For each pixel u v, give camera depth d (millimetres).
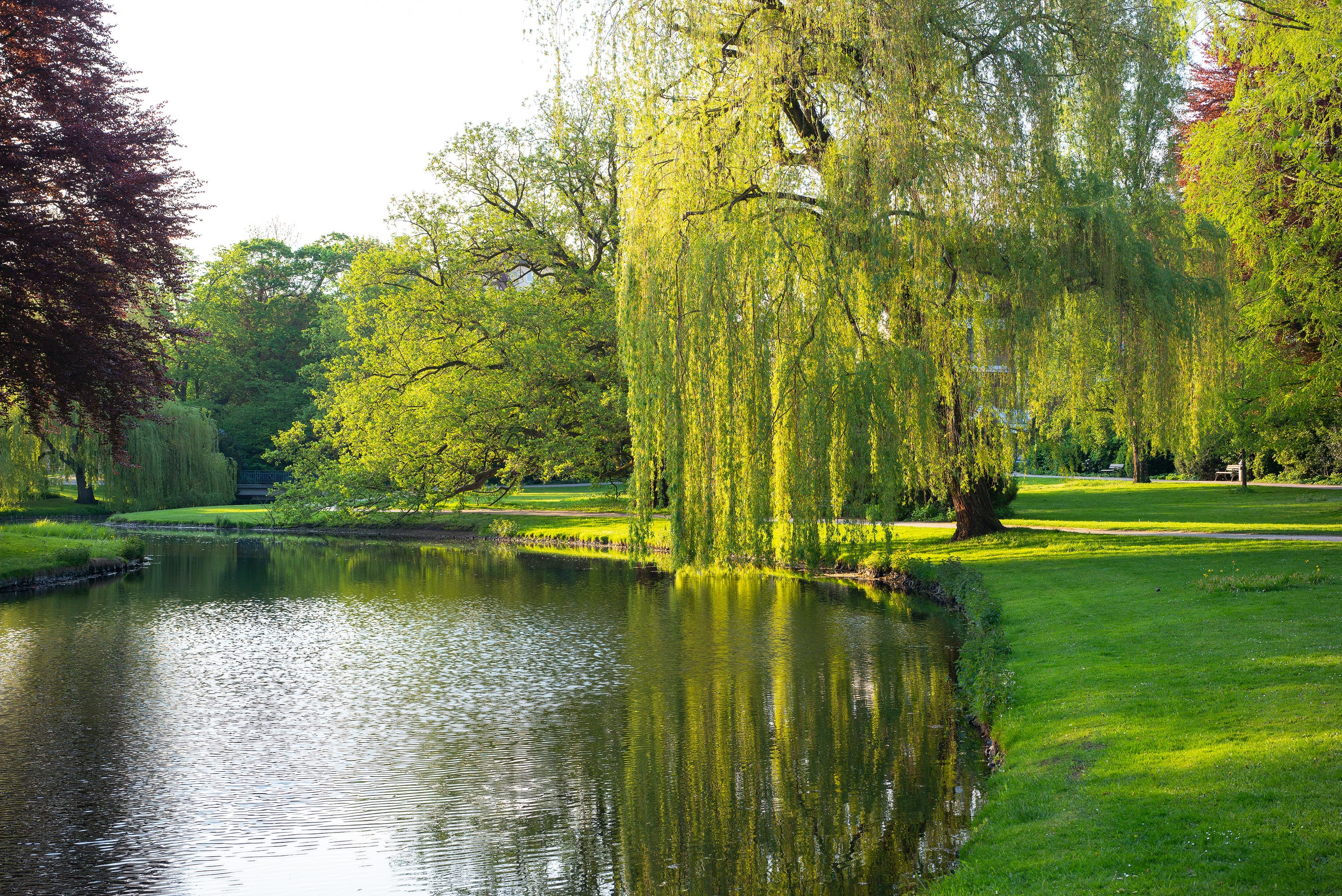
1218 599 15039
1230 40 16875
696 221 17031
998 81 18359
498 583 27297
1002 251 19266
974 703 12336
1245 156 19328
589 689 14914
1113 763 8320
